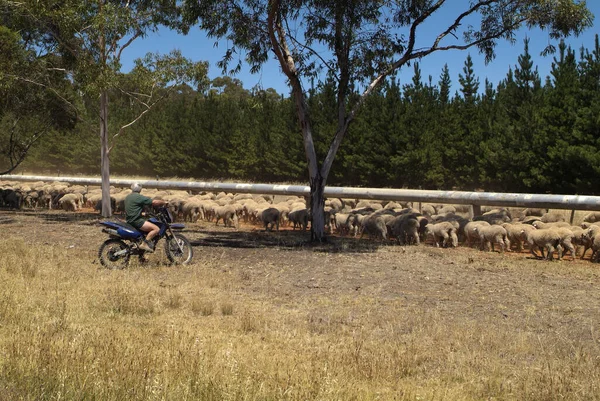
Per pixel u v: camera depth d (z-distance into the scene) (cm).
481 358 685
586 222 1574
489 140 3194
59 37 2105
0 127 3064
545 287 1100
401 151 3619
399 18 1628
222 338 761
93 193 2602
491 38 1625
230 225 2050
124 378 558
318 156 4006
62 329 754
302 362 666
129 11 2080
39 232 1847
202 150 4988
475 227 1526
